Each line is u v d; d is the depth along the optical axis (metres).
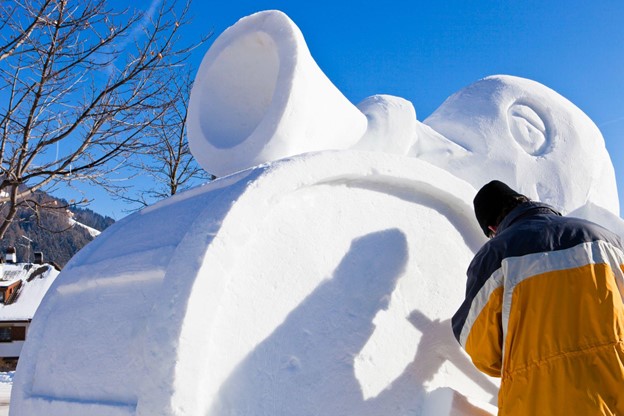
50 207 10.45
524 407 2.05
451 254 2.81
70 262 3.06
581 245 2.19
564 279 2.14
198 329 1.96
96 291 2.66
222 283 2.04
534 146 4.46
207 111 3.51
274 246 2.26
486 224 2.60
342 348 2.36
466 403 2.39
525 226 2.29
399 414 2.46
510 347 2.17
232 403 2.03
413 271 2.66
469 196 2.83
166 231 2.47
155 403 1.88
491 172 4.26
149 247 2.46
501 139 4.37
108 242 2.95
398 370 2.50
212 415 1.98
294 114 3.01
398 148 3.88
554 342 2.06
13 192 9.67
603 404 1.95
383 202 2.65
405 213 2.71
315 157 2.40
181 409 1.88
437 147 4.26
